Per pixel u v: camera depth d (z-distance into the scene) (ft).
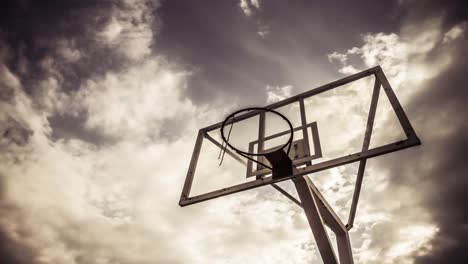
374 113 9.93
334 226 13.73
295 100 12.38
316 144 10.05
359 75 11.23
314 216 10.85
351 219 14.24
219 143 13.64
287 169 9.70
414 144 7.97
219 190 10.79
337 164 8.93
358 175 10.63
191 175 12.30
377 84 10.62
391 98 9.54
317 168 9.18
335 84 11.64
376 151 8.48
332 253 10.98
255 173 10.71
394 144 8.32
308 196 10.82
